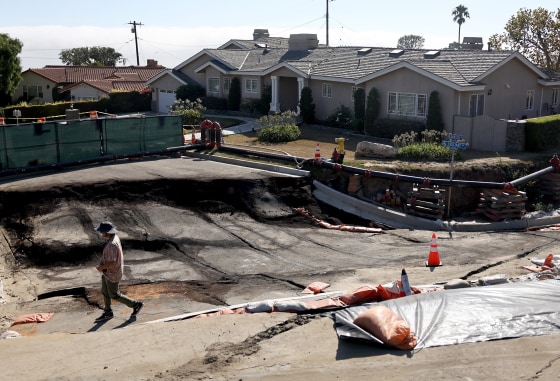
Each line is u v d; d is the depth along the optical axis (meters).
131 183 17.98
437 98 27.27
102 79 56.53
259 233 15.98
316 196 19.47
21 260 13.91
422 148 23.89
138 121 23.00
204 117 37.19
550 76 33.03
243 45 47.09
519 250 14.55
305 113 34.44
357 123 31.20
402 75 28.92
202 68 41.28
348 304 9.48
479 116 26.41
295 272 12.80
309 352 7.46
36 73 55.66
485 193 20.30
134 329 8.83
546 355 7.02
